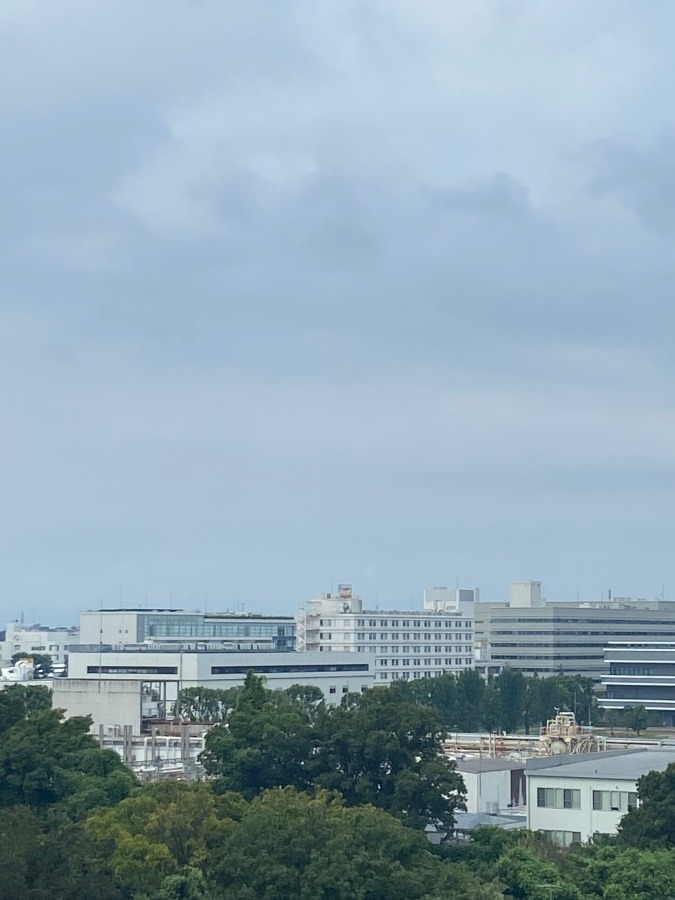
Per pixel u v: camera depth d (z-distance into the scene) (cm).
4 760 14212
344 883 10706
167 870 11138
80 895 9881
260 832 11262
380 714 14938
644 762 16788
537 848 13400
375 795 14400
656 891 11944
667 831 13525
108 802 13775
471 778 17888
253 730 15200
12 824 10819
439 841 14662
